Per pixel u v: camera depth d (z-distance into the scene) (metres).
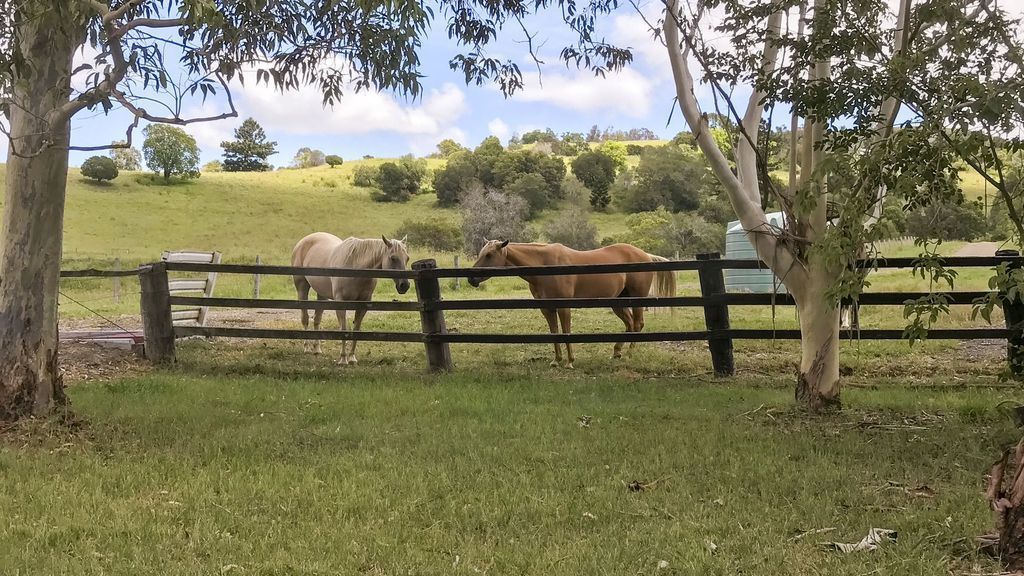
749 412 5.67
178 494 3.61
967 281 17.92
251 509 3.40
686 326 12.21
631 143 102.56
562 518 3.27
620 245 9.65
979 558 2.82
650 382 7.27
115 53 4.08
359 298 8.81
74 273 8.41
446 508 3.39
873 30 5.21
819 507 3.39
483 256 9.21
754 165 5.81
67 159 4.94
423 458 4.34
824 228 5.47
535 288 8.77
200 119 4.07
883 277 20.34
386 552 2.89
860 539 3.03
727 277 18.23
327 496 3.57
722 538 3.06
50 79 4.68
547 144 93.06
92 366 7.70
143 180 64.12
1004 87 3.56
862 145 4.83
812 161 5.40
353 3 4.48
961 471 3.89
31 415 4.89
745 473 3.96
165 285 8.09
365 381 7.25
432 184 74.19
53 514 3.30
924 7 4.71
